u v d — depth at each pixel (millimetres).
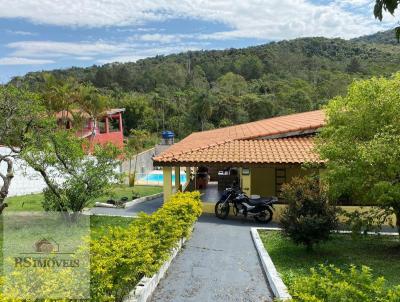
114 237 7156
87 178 13250
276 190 18594
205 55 119250
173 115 57250
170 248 9070
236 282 8320
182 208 11109
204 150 16438
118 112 40750
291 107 58906
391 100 10547
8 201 17344
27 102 12656
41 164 12828
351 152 10742
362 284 5203
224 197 15336
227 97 56969
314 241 10484
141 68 104000
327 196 11031
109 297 5441
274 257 10328
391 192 10008
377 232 12156
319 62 102188
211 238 12266
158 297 7395
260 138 17562
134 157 31531
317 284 5215
